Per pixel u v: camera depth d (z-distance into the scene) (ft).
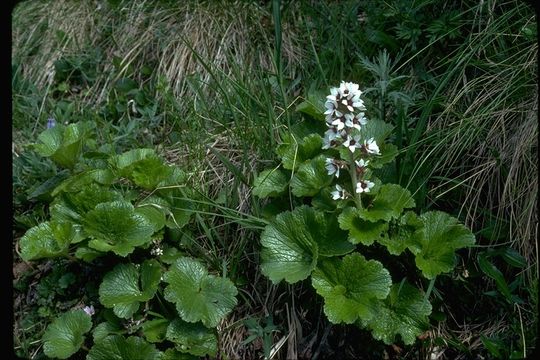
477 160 3.10
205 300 2.78
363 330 2.91
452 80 3.32
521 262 2.91
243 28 3.83
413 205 2.79
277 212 3.00
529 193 2.94
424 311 2.74
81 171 3.22
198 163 3.37
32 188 3.41
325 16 3.72
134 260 3.05
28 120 3.84
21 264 3.31
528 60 3.11
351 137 2.69
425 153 3.12
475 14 3.30
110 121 3.68
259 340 2.93
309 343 2.91
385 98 3.26
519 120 3.08
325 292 2.71
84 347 2.84
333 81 3.46
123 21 4.11
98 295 3.08
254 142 3.30
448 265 2.73
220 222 3.18
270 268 2.77
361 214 2.72
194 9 3.95
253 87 3.47
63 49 4.12
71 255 3.08
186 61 3.83
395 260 2.95
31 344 3.05
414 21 3.38
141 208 3.02
